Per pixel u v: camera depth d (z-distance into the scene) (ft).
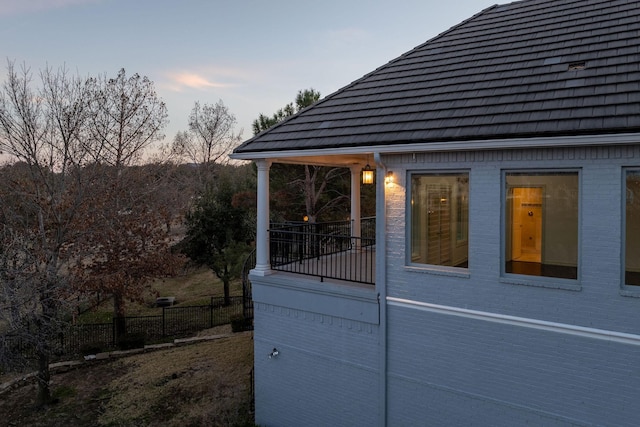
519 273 20.83
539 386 20.15
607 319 18.51
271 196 73.36
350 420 25.93
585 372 19.04
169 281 87.81
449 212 22.67
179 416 33.06
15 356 37.17
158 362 44.80
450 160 22.12
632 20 24.34
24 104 47.93
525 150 20.11
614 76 20.17
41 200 44.68
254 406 32.60
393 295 24.21
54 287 38.22
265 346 29.25
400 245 23.86
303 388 27.71
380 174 24.31
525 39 27.35
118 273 49.26
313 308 26.89
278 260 31.99
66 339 52.29
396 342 24.20
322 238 36.76
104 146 57.11
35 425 34.01
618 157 18.10
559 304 19.53
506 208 21.03
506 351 20.94
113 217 52.47
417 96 26.12
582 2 29.40
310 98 72.59
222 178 106.11
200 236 69.77
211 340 51.31
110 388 39.55
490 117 21.08
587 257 18.88
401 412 24.14
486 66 26.07
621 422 18.34
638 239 18.11
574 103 19.56
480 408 21.75
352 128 25.76
